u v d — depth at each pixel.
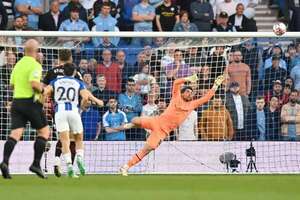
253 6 52.53
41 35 39.72
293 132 41.97
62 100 34.84
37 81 32.41
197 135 40.78
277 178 36.97
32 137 39.59
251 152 41.09
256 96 42.31
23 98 32.78
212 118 40.88
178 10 49.66
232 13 51.50
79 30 48.06
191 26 49.41
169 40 42.28
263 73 42.81
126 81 41.84
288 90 42.59
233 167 40.84
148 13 49.66
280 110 42.09
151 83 41.84
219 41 42.12
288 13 52.72
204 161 40.72
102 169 40.62
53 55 41.94
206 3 49.97
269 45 43.00
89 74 41.56
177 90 37.31
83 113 40.56
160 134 37.28
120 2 49.69
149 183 33.06
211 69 42.28
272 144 41.22
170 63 42.12
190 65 42.25
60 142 36.03
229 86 41.97
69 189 28.97
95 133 40.72
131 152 40.78
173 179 35.88
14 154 39.50
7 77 40.97
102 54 42.00
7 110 40.78
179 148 40.53
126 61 42.03
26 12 48.81
